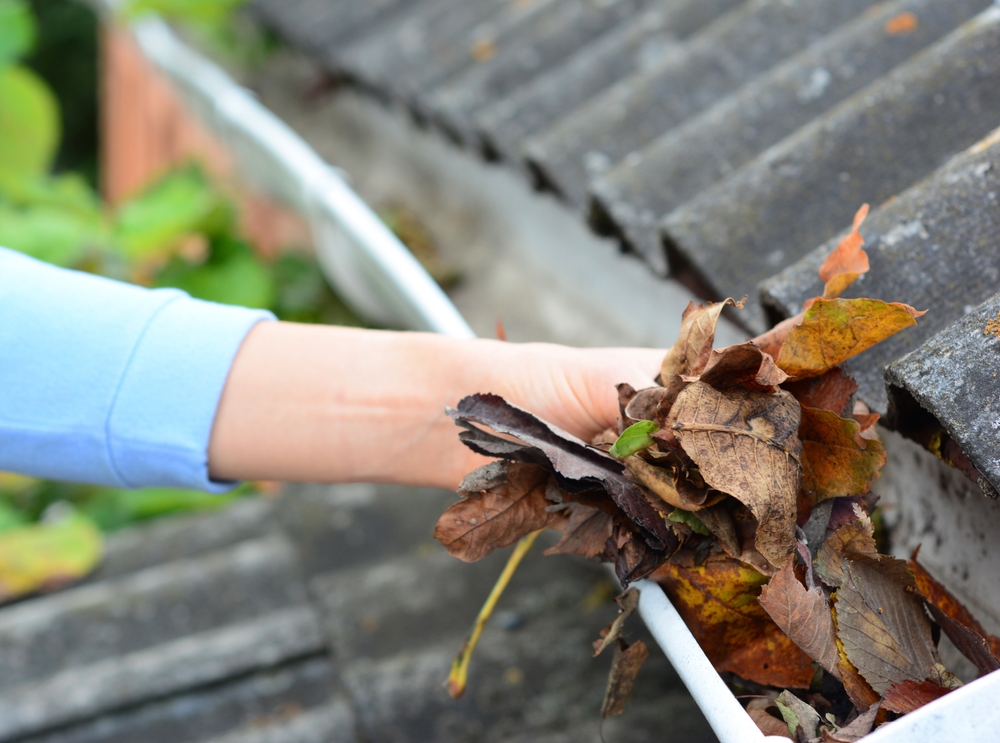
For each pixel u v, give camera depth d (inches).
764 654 22.5
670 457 21.8
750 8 36.8
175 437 25.5
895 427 22.9
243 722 34.4
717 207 28.6
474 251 49.8
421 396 25.5
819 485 22.1
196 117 86.3
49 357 25.6
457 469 25.6
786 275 25.5
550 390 24.8
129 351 25.6
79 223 72.1
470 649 25.8
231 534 48.0
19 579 48.1
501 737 31.3
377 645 36.3
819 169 28.2
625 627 33.7
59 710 35.3
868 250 25.0
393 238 40.8
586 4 48.4
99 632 39.8
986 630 23.7
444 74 50.7
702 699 21.2
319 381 25.7
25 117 78.6
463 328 33.8
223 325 26.0
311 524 47.4
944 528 24.6
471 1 56.3
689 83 35.9
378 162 67.3
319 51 65.3
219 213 70.7
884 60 31.8
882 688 21.1
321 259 62.5
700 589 22.4
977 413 21.5
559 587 36.4
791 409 21.6
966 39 28.5
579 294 39.8
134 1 76.5
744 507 22.0
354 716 32.7
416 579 38.4
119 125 130.0
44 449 25.7
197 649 36.8
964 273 24.5
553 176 35.4
